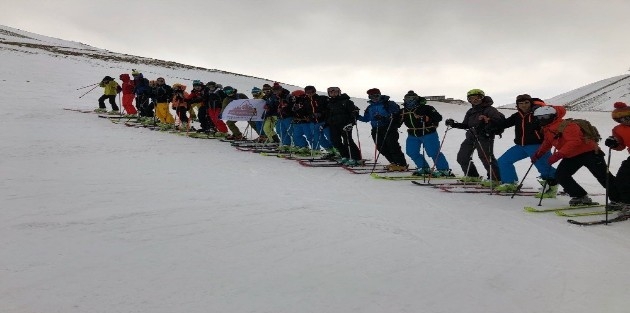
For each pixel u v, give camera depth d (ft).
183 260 13.39
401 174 31.91
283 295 11.32
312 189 25.22
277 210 19.88
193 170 29.40
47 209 18.22
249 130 60.64
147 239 15.14
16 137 39.01
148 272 12.40
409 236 16.74
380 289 11.90
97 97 82.53
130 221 17.11
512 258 14.60
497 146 60.13
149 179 25.52
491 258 14.56
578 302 11.41
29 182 23.03
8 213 17.38
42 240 14.53
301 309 10.61
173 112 73.20
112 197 20.79
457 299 11.43
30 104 64.80
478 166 43.73
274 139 44.52
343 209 20.67
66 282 11.52
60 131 44.70
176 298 10.90
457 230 17.76
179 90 50.80
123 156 33.40
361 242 15.81
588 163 21.57
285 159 36.86
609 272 13.51
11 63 102.27
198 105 50.11
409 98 31.42
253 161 34.86
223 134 48.57
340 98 35.45
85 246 14.19
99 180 24.49
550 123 23.02
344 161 35.24
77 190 21.85
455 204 22.58
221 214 18.74
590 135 21.44
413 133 31.42
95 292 11.03
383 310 10.69
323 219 18.66
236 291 11.44
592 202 22.50
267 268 13.08
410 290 11.90
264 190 24.20
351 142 35.81
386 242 15.92
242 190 23.84
